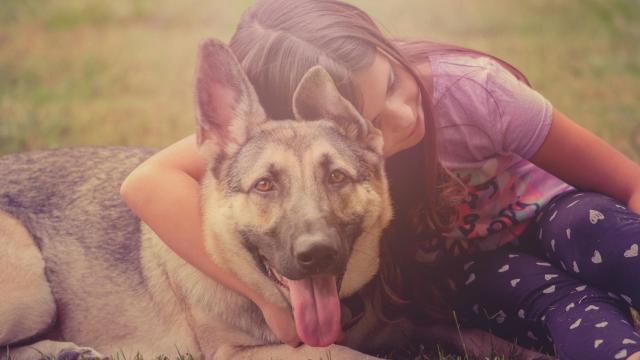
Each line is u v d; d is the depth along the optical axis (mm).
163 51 12008
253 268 3420
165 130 8047
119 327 3986
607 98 8461
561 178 3654
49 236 4102
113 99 9539
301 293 3129
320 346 3119
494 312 3641
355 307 3684
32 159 4340
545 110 3568
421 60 3629
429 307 3881
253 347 3648
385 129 3420
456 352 3873
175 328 3861
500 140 3561
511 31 12469
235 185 3330
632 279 3131
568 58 10383
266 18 3396
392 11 13680
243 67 3416
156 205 3469
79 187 4219
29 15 14672
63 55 11867
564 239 3373
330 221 3100
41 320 4031
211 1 15477
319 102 3342
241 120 3365
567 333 3129
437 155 3494
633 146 6648
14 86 10086
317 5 3332
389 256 3746
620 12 12305
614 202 3357
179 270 3762
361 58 3225
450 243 3719
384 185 3438
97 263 4035
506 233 3705
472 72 3602
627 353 2859
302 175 3178
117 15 14742
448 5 14031
